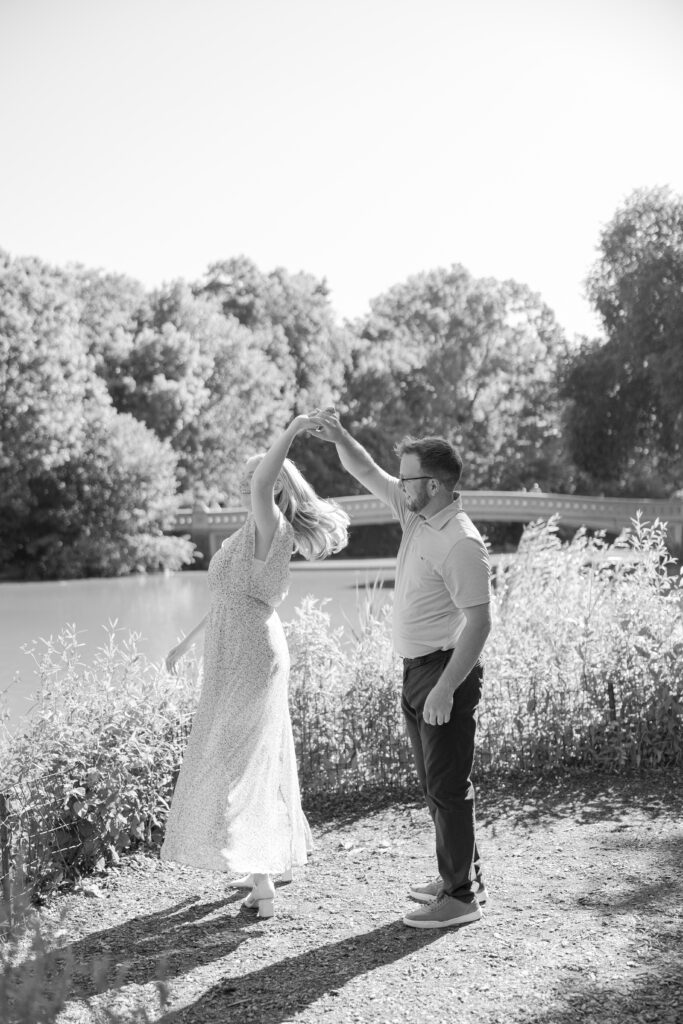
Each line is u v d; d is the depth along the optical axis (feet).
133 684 16.46
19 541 123.03
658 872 13.19
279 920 12.25
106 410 126.11
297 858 13.02
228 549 12.67
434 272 223.51
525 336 214.90
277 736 12.75
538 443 202.39
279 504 13.05
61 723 15.15
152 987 10.32
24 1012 5.98
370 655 19.49
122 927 12.14
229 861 12.05
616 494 176.45
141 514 124.06
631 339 120.57
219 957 11.12
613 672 19.11
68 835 13.98
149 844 15.29
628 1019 9.16
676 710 18.57
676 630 20.11
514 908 12.17
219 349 164.04
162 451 127.65
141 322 161.48
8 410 118.01
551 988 9.87
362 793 17.92
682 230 121.90
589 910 11.94
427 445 11.69
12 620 73.05
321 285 213.05
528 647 19.75
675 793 17.01
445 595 11.86
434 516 11.71
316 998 9.95
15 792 13.43
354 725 18.11
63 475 123.75
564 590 21.61
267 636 12.64
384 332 220.23
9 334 118.21
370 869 14.10
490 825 15.84
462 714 11.69
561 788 17.62
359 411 196.13
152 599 90.48
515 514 136.98
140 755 15.03
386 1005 9.72
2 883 12.41
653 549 21.52
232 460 160.97
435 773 11.74
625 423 128.06
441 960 10.72
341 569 114.62
